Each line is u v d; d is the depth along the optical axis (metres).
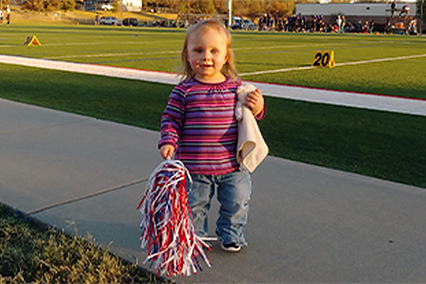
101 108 8.32
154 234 2.70
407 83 12.40
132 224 3.70
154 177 2.71
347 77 13.41
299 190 4.43
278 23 64.75
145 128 6.93
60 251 3.18
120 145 5.88
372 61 18.84
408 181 4.87
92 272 2.96
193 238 2.80
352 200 4.23
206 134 3.00
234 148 3.06
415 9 70.88
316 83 12.00
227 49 3.07
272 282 2.98
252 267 3.13
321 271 3.11
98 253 3.20
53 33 36.62
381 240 3.52
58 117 7.39
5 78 11.79
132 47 23.48
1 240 3.38
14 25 54.94
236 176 3.13
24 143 5.91
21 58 16.66
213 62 2.96
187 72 3.20
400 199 4.27
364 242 3.49
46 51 19.92
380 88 11.39
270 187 4.49
